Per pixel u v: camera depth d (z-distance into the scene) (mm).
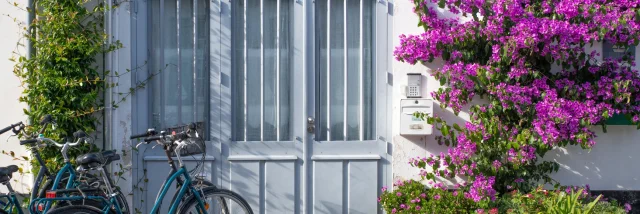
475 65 5590
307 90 6043
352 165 6043
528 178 5848
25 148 5945
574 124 5566
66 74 5812
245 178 6070
